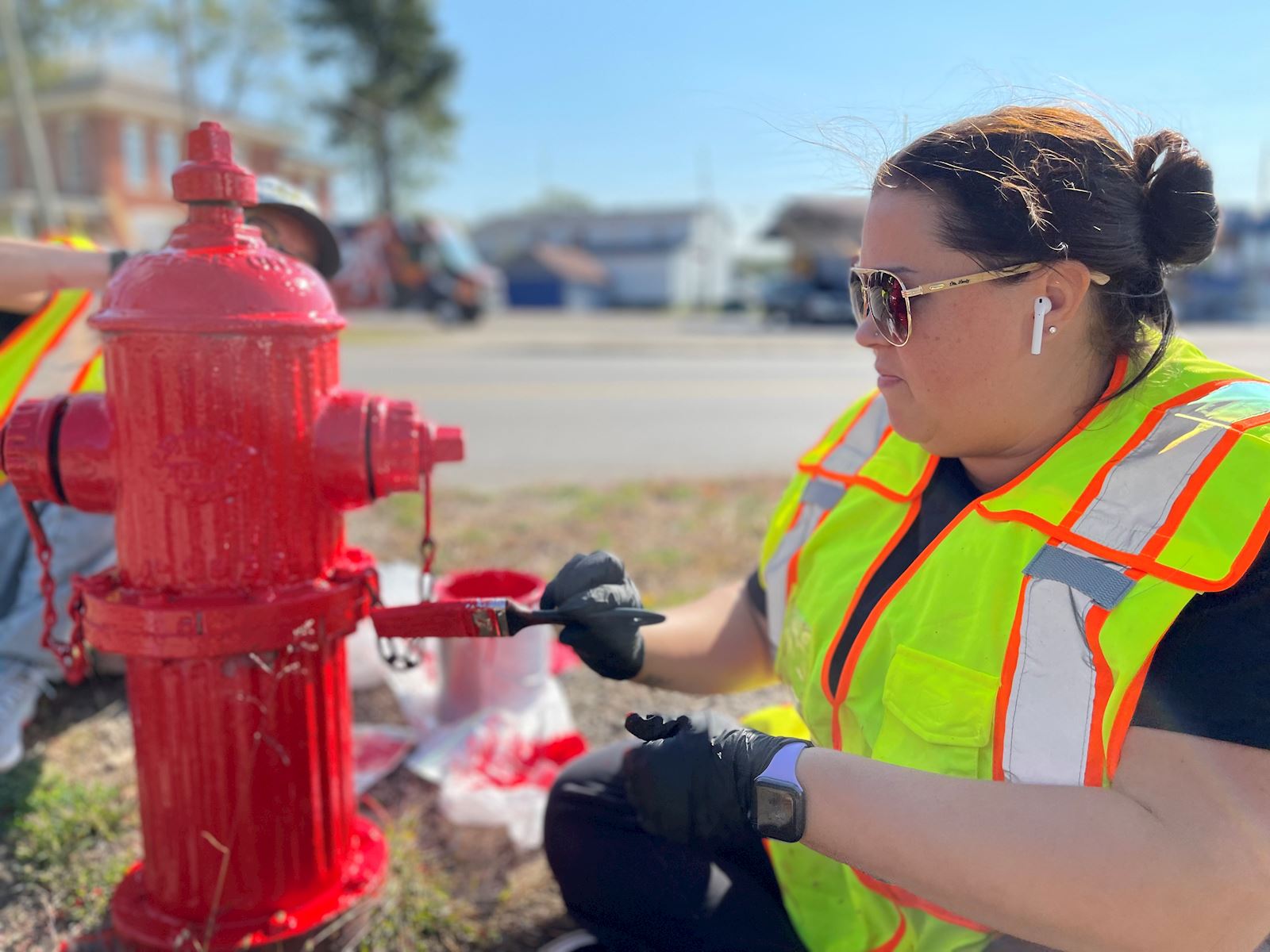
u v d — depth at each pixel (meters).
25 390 2.25
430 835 2.17
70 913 1.86
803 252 29.30
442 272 24.81
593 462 6.58
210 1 30.80
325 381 1.56
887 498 1.42
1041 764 1.10
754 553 4.11
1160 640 1.03
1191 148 1.16
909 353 1.20
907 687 1.22
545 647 2.55
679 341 19.73
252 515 1.49
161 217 33.00
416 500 4.93
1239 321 32.91
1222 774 0.98
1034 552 1.16
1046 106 1.25
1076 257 1.12
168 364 1.42
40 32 25.92
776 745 1.20
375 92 41.34
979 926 1.23
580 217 57.19
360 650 2.83
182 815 1.59
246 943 1.60
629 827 1.54
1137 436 1.16
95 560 2.45
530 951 1.84
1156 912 0.98
